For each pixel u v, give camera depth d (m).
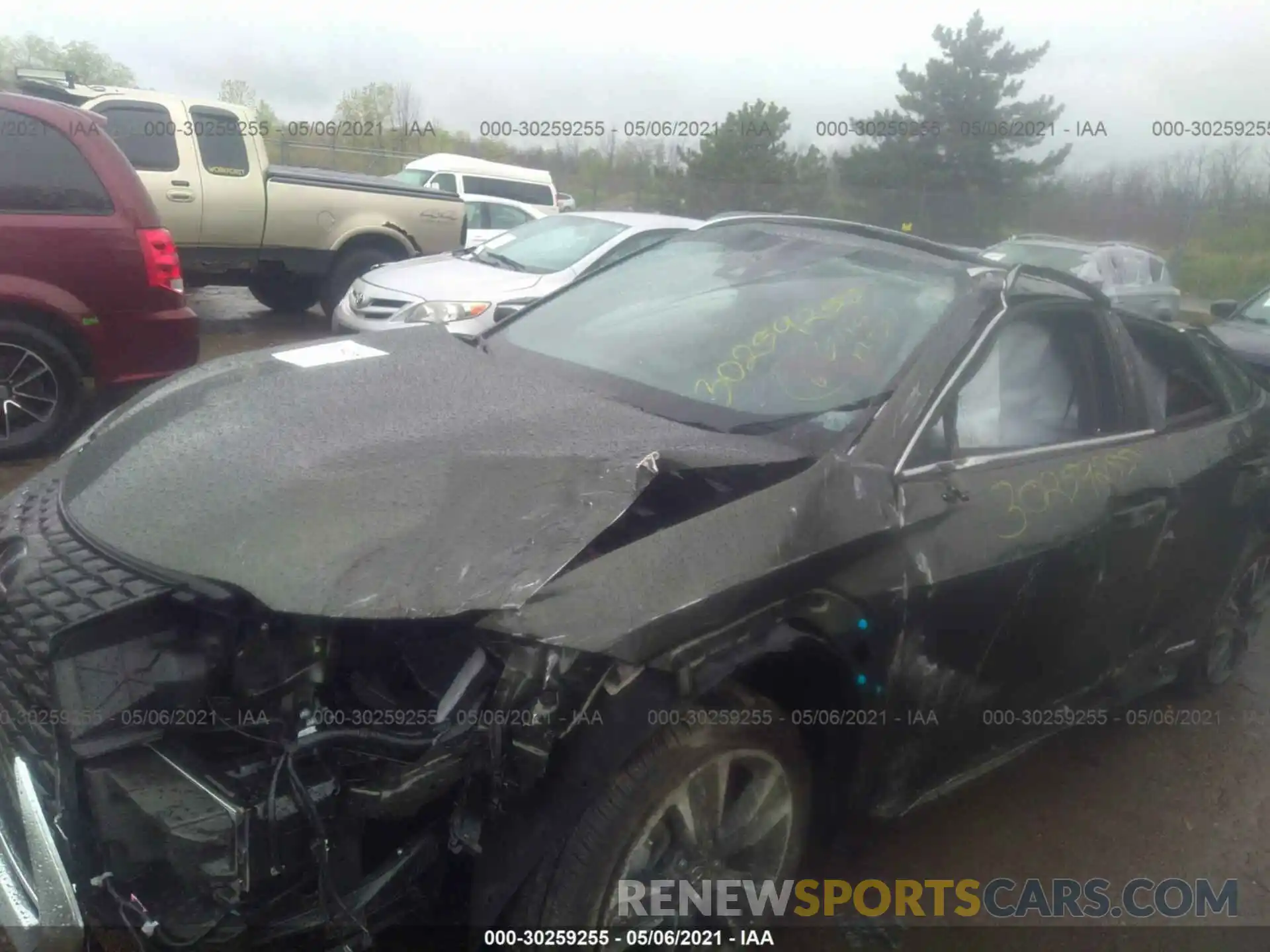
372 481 2.43
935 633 2.82
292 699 2.16
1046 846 3.60
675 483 2.65
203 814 2.03
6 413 5.94
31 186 5.81
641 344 3.49
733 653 2.37
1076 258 15.70
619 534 2.48
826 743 2.77
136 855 2.06
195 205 10.14
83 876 2.12
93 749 2.10
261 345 10.55
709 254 3.96
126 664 2.21
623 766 2.30
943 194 30.09
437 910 2.33
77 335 6.02
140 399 3.25
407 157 24.14
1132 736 4.43
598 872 2.29
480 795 2.19
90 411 6.23
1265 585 4.78
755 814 2.65
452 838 2.20
